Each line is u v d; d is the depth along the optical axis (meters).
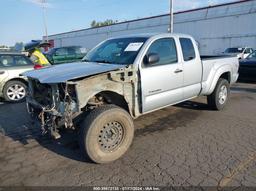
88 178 3.18
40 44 11.27
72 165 3.52
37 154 3.90
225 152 3.79
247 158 3.58
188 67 4.87
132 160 3.62
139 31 33.09
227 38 23.88
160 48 4.42
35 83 4.04
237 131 4.65
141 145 4.11
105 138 3.53
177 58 4.68
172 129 4.83
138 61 3.98
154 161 3.57
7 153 3.96
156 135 4.54
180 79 4.71
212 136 4.43
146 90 4.09
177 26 28.56
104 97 3.86
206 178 3.10
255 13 21.41
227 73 6.25
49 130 3.67
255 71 9.85
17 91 7.57
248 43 22.22
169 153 3.81
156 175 3.21
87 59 4.79
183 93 4.86
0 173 3.35
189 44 5.06
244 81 10.76
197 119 5.41
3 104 7.31
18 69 7.51
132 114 4.05
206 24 25.55
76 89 3.26
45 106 3.73
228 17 23.52
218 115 5.67
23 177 3.24
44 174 3.30
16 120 5.62
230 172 3.22
